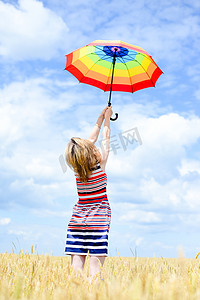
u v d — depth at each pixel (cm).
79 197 344
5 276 294
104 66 474
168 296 176
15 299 194
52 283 245
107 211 331
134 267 352
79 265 322
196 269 307
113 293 180
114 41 405
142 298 174
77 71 475
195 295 193
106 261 429
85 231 326
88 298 199
